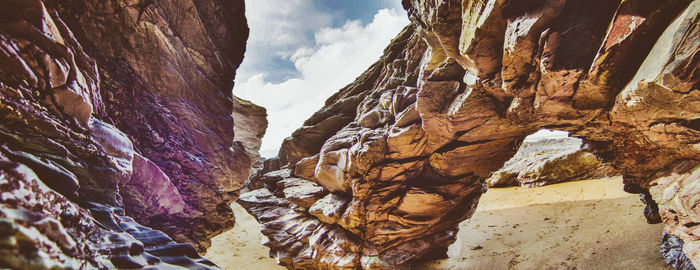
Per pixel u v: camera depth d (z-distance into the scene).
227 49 10.41
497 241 18.91
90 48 6.18
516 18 6.34
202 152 9.02
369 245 16.47
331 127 20.86
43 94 3.35
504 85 8.15
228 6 10.10
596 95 6.51
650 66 4.75
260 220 20.69
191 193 8.37
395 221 15.85
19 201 2.27
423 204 15.02
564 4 5.48
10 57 2.98
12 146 2.87
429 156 14.09
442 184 14.86
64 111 3.63
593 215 18.20
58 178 3.14
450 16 8.16
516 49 6.60
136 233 4.00
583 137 9.91
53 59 3.44
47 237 2.28
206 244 9.17
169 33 7.71
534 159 29.58
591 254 14.17
